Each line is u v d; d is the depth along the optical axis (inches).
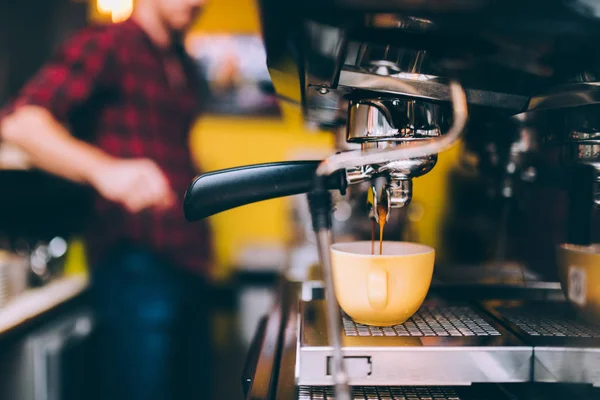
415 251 19.2
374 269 17.1
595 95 15.2
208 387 50.9
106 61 39.8
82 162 38.3
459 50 13.5
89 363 48.6
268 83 27.9
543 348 15.6
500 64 14.2
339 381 12.9
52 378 41.8
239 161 80.4
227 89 78.8
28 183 54.0
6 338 37.4
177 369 45.0
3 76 64.6
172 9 42.0
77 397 46.9
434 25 12.0
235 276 77.2
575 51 13.1
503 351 15.7
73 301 49.3
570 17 11.5
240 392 52.2
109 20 69.7
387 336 16.8
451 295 23.7
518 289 24.0
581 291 17.7
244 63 78.1
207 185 16.2
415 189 60.4
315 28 12.7
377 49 14.0
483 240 36.2
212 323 67.6
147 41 41.9
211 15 77.2
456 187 45.3
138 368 43.6
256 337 21.8
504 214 31.1
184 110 45.7
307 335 16.7
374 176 16.6
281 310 23.2
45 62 67.9
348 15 11.8
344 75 15.1
